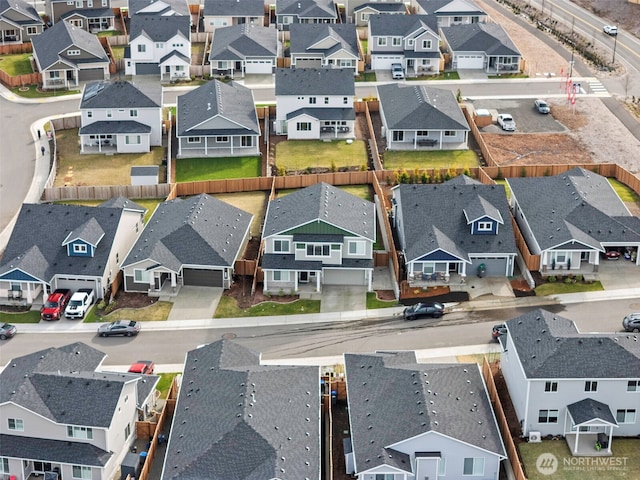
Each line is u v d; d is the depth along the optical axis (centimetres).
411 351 8044
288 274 9462
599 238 9569
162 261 9319
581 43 16038
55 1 16788
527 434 7344
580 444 7275
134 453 7294
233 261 9519
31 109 13900
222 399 7212
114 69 15138
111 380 7300
